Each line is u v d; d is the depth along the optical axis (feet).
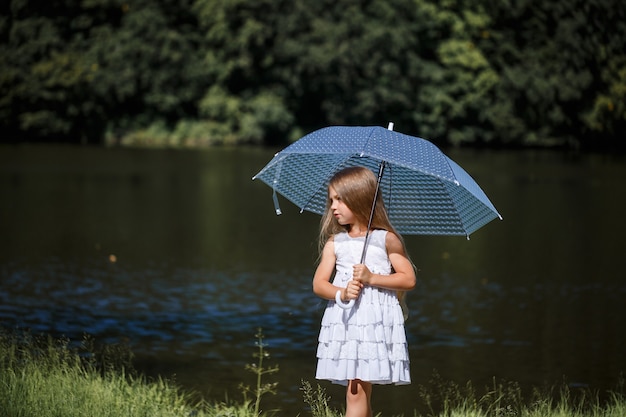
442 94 201.46
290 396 30.71
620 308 47.57
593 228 80.53
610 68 202.28
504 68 204.03
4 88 195.83
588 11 201.67
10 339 28.45
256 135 199.31
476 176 132.77
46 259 59.26
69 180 118.62
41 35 200.03
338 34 193.57
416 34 204.33
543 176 134.10
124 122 203.92
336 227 17.24
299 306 46.16
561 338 40.75
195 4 204.85
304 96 203.92
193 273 55.26
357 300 16.55
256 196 104.73
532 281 55.11
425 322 43.83
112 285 50.93
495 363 36.37
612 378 34.35
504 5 205.26
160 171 134.82
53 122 198.29
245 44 197.26
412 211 18.33
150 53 199.11
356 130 16.90
